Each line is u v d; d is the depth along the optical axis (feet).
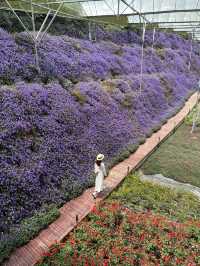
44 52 49.47
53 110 37.29
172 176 38.58
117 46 79.77
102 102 47.65
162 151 47.37
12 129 30.48
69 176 32.32
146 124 54.60
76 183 31.76
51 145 32.96
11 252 22.41
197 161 43.83
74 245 23.22
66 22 71.05
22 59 43.16
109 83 56.95
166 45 118.73
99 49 69.87
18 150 29.60
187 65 118.01
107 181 34.47
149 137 51.44
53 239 24.13
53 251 22.29
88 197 30.81
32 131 32.94
